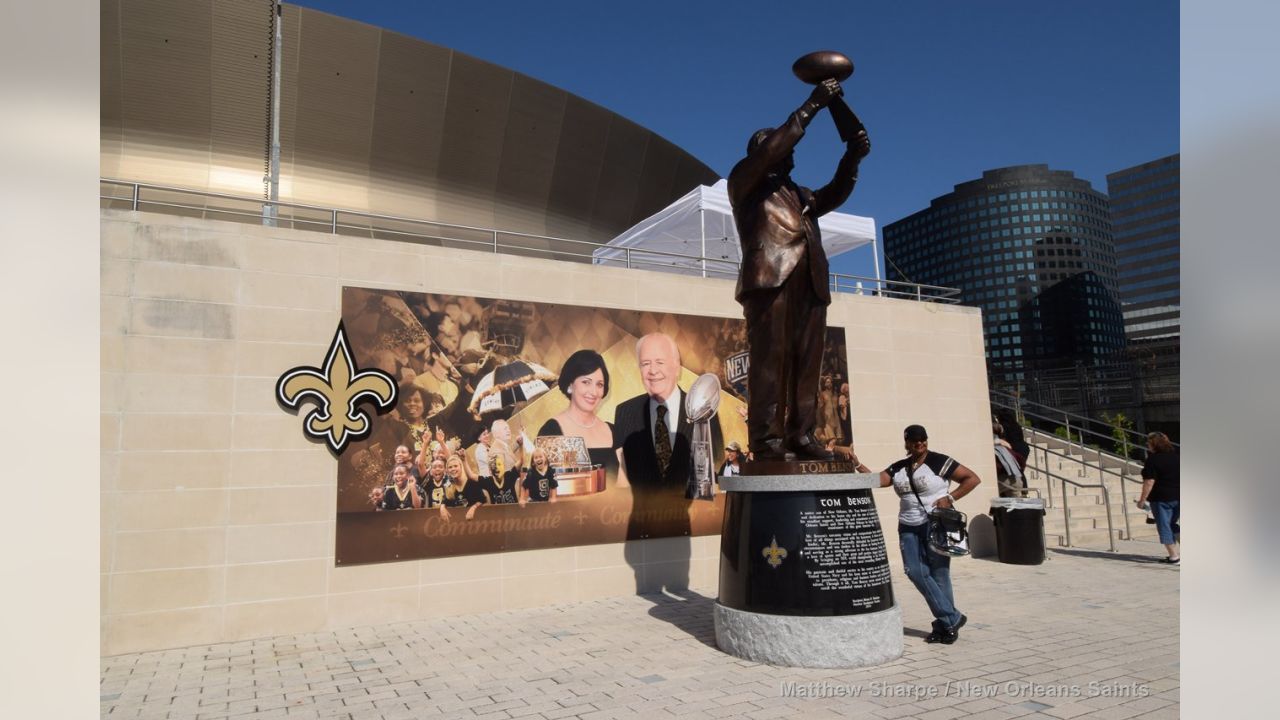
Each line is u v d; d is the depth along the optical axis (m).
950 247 96.50
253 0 19.78
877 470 11.76
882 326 12.23
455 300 9.00
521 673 6.16
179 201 19.44
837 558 6.35
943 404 12.60
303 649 7.15
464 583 8.62
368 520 8.23
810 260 7.08
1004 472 13.34
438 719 5.10
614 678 5.95
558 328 9.57
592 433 9.59
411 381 8.64
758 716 5.04
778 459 6.82
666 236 15.77
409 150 22.38
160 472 7.47
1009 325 91.00
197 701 5.64
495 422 9.01
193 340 7.75
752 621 6.39
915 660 6.34
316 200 21.12
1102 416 39.00
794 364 7.14
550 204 25.23
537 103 24.11
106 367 7.40
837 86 6.75
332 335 8.37
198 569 7.51
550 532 9.16
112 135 19.06
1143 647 6.66
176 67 19.45
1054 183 93.44
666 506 9.95
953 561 11.75
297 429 8.08
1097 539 13.23
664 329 10.30
